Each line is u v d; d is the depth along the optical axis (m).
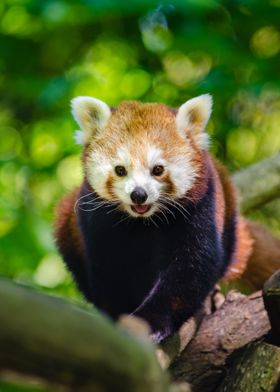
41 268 15.93
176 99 17.91
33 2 14.88
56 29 17.52
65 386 3.58
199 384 8.17
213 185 9.57
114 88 18.34
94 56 18.80
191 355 8.27
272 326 7.61
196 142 9.76
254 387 7.20
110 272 10.03
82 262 10.58
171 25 17.36
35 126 18.41
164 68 18.48
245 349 7.71
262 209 17.36
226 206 10.15
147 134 9.53
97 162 9.59
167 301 8.90
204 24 16.20
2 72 17.80
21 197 16.89
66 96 16.36
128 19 17.97
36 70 18.23
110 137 9.67
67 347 3.44
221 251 9.48
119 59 18.64
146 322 8.71
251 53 15.98
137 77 18.41
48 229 13.80
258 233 11.61
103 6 13.95
